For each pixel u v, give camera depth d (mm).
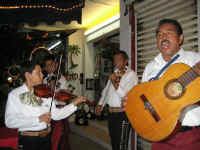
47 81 3133
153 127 1562
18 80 5402
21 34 5738
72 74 6258
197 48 2289
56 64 3326
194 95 1407
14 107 1822
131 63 3270
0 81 5801
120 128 2752
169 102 1496
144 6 2992
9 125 1794
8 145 1815
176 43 1585
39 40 5605
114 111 2814
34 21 3219
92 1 4477
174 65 1539
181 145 1463
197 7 2258
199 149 1428
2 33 5656
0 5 3092
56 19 3279
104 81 6559
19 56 5777
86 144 4434
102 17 5605
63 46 4211
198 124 1438
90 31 6195
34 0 3094
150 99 1604
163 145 1572
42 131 1875
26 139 1831
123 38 3527
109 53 6168
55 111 2031
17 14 3188
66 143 3230
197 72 1396
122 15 3561
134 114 1687
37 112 1869
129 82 2678
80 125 5586
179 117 1447
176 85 1478
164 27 1596
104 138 4402
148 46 2982
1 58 5730
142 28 3104
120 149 2746
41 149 1877
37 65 1922
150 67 1830
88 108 5855
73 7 3219
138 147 3088
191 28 2348
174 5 2553
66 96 2613
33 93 1907
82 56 6582
